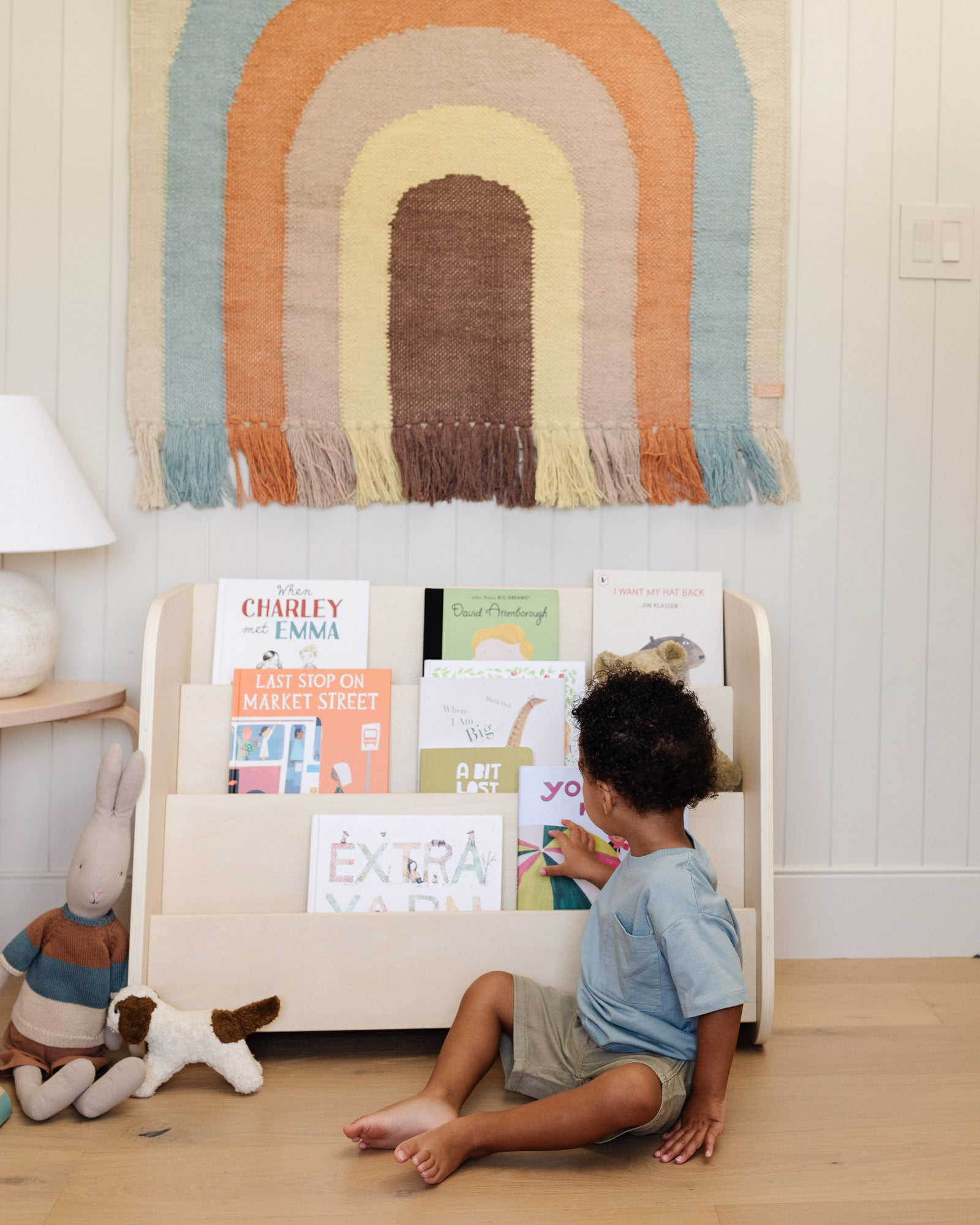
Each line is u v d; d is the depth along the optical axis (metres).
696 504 1.85
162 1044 1.38
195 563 1.80
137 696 1.81
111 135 1.74
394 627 1.74
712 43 1.77
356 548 1.82
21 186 1.74
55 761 1.81
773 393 1.82
